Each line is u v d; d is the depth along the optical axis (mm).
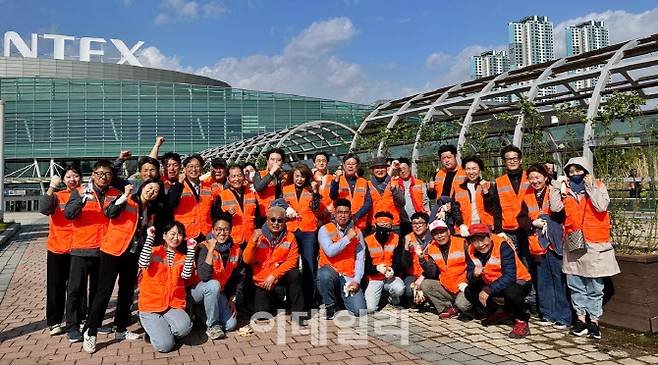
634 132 6691
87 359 4730
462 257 5898
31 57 50719
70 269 5367
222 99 43344
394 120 12453
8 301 7246
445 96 11891
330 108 43312
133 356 4820
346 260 6312
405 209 7508
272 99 43844
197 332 5641
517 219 5777
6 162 43375
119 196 5523
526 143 8500
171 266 5238
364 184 7035
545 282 5730
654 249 5672
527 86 9492
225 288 5949
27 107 42219
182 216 5910
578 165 5180
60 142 42125
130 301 5504
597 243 5027
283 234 6164
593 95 7672
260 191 7008
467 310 5930
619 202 5871
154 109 42688
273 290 6246
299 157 20781
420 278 6340
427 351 4859
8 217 30359
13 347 5105
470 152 9766
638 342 4938
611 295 5418
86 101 42406
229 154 25734
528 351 4773
